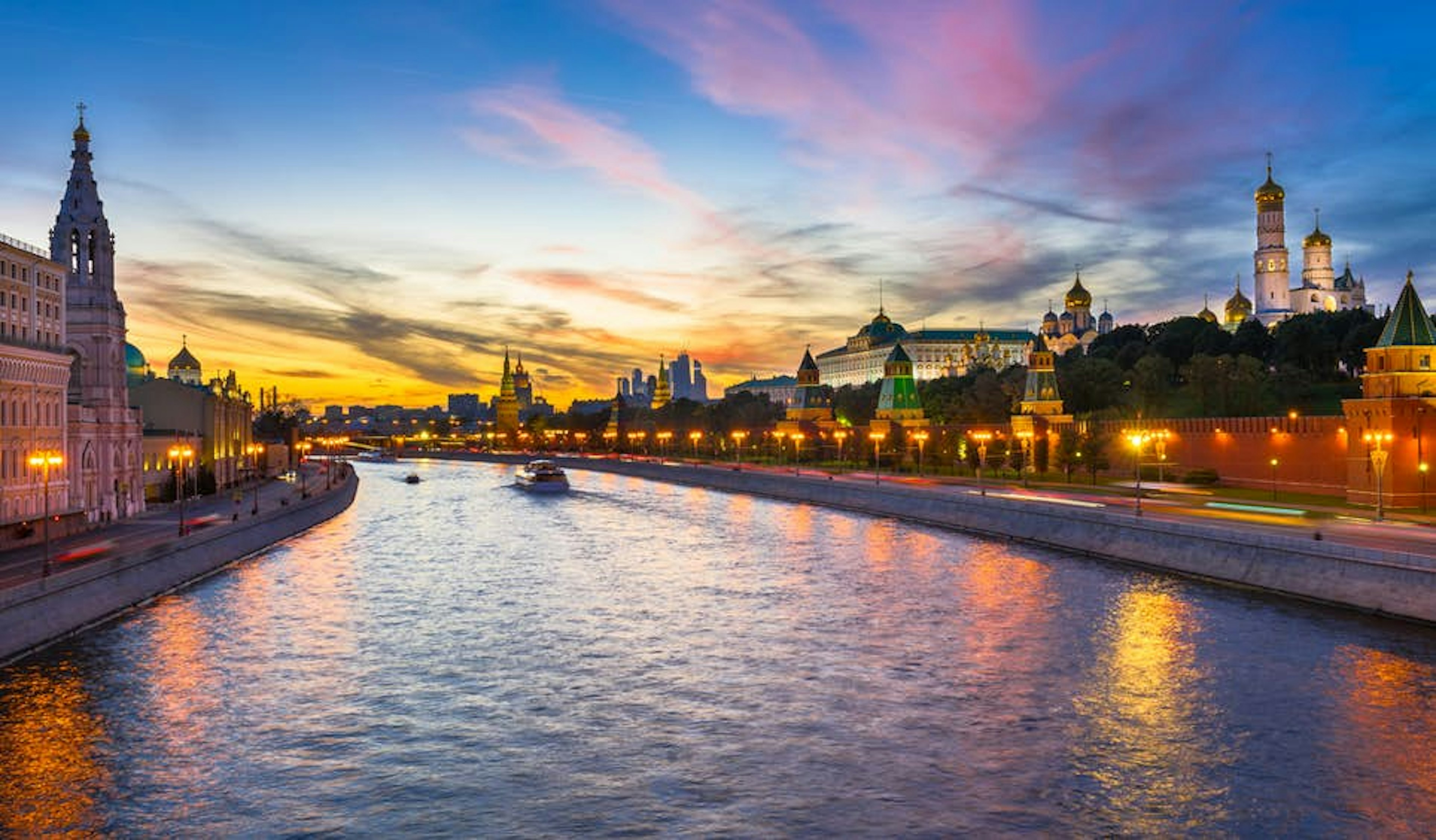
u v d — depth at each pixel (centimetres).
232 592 7450
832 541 10419
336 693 4762
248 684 4912
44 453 5909
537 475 19262
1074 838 3209
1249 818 3331
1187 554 7606
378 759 3912
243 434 18462
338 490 15938
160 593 7219
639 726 4284
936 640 5716
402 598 7200
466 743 4081
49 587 5800
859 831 3262
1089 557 8744
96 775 3747
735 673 5069
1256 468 11831
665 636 5922
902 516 12625
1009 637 5734
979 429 17450
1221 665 5031
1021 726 4216
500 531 11981
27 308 8688
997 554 9175
